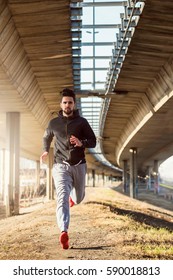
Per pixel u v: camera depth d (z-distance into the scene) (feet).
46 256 24.62
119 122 142.72
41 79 85.05
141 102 105.40
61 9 53.57
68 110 24.68
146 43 65.82
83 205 77.51
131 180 188.75
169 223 66.54
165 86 80.53
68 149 24.79
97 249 27.20
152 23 58.44
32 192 239.71
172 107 88.48
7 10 51.60
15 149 98.78
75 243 29.68
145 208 94.94
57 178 24.77
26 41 63.67
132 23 59.57
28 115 104.63
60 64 74.84
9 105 91.50
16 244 30.50
